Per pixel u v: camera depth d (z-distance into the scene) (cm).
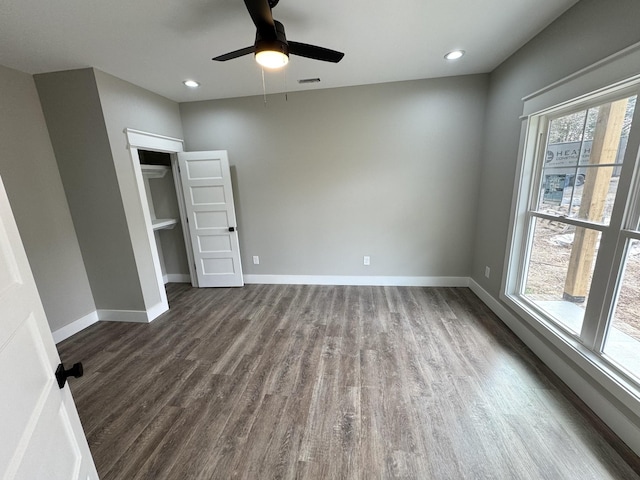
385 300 333
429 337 254
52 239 264
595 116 179
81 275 291
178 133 359
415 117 324
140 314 300
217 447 155
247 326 285
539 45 215
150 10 172
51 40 197
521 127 240
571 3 179
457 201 342
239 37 207
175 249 412
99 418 176
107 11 171
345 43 226
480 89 307
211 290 387
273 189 371
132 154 283
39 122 253
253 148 361
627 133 158
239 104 350
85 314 295
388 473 138
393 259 373
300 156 355
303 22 195
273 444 155
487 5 180
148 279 303
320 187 362
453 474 137
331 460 146
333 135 343
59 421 78
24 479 58
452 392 188
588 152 185
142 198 296
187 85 296
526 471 138
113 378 213
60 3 160
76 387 205
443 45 233
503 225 276
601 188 175
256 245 394
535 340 225
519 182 246
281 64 166
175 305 342
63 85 248
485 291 316
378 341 250
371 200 357
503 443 152
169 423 171
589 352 177
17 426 59
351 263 382
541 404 176
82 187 271
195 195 367
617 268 158
